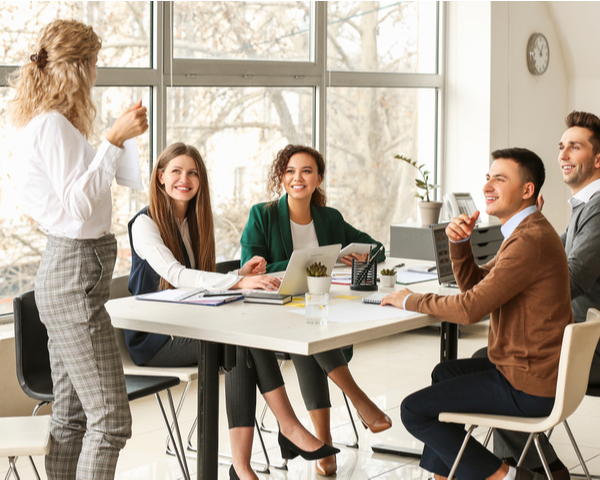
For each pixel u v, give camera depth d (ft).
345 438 10.67
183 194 9.16
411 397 7.05
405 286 8.72
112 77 12.46
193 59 13.78
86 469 6.47
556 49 21.40
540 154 21.09
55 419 7.02
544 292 6.75
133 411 11.89
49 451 6.31
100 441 6.50
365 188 18.04
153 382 7.87
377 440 10.59
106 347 6.50
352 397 9.26
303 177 10.37
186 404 12.26
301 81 15.93
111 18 12.57
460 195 17.58
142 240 8.89
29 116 6.36
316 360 9.32
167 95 13.48
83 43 6.33
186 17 13.75
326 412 9.31
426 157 19.61
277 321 6.72
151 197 9.26
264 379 8.27
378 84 17.85
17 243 11.60
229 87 14.58
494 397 6.81
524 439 7.98
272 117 15.53
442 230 8.95
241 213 15.12
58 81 6.25
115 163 6.17
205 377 7.02
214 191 14.57
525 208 7.23
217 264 10.16
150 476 9.32
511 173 7.16
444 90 19.72
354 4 17.33
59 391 6.98
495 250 17.61
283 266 10.05
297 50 15.96
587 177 9.38
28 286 11.82
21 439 6.32
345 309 7.29
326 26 16.37
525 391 6.70
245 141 15.03
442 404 6.91
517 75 19.92
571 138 9.40
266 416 11.75
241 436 8.01
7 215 11.43
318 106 16.40
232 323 6.63
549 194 21.65
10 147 11.34
